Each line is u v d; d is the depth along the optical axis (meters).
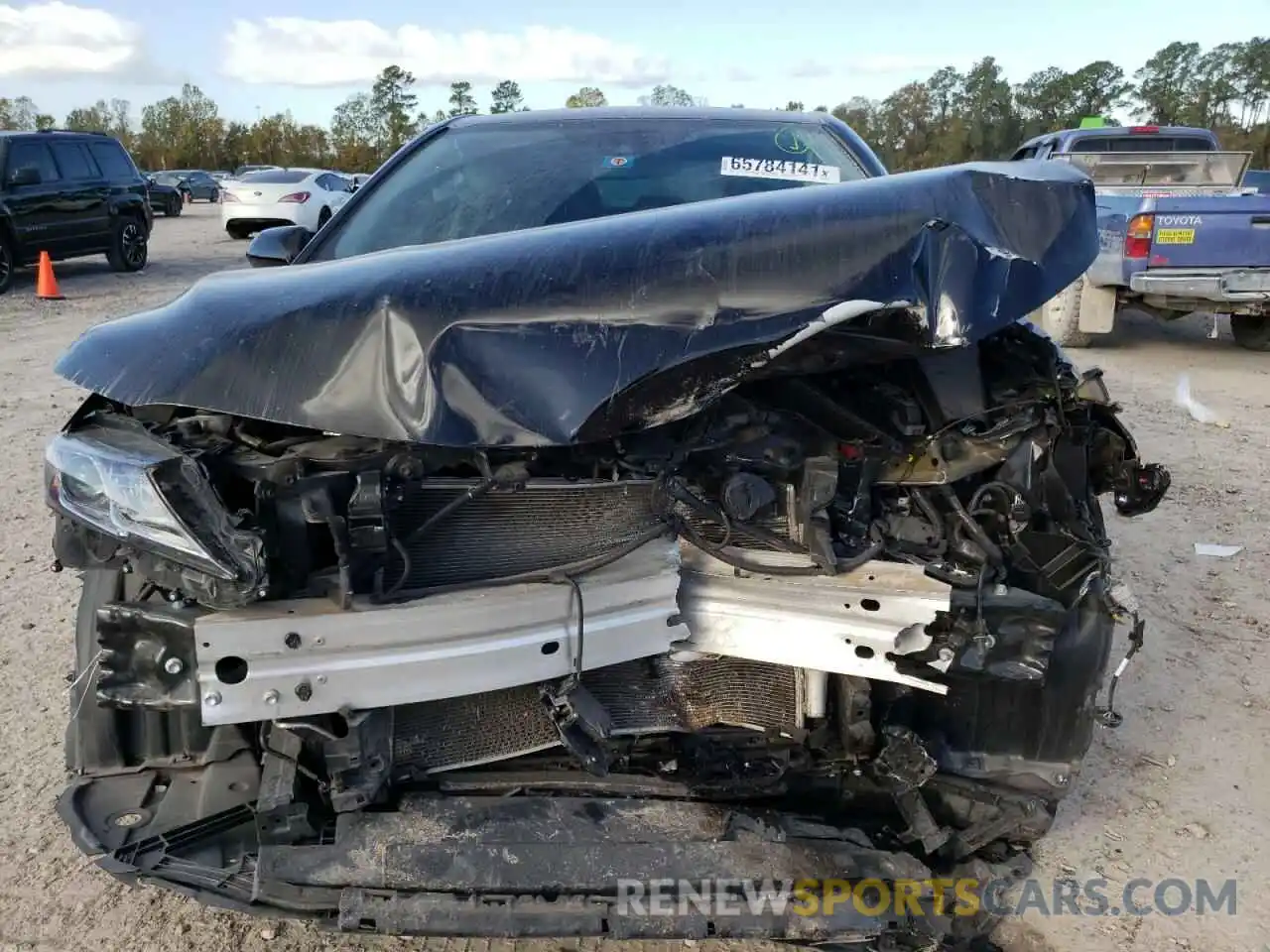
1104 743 3.12
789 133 3.39
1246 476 5.70
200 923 2.35
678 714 2.15
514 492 1.88
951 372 2.08
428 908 1.75
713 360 1.75
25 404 7.10
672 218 1.88
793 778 2.13
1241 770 2.99
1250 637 3.79
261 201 18.36
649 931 1.76
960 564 2.00
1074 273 1.88
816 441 2.01
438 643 1.79
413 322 1.71
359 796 1.85
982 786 2.14
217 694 1.72
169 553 1.67
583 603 1.88
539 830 1.87
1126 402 7.49
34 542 4.61
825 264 1.77
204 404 1.72
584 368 1.71
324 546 1.83
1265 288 8.34
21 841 2.62
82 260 17.05
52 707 3.24
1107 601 2.09
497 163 3.25
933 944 1.91
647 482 1.94
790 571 1.96
